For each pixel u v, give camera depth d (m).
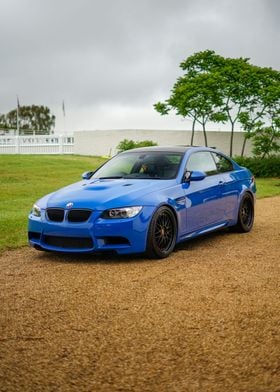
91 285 5.57
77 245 6.77
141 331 4.16
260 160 28.22
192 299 4.98
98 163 28.27
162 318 4.46
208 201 7.89
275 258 6.80
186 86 30.12
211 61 32.03
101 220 6.59
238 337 3.99
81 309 4.75
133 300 4.99
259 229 9.37
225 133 36.28
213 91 30.19
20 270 6.36
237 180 8.79
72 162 28.12
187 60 32.22
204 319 4.41
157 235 6.86
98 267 6.44
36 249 7.26
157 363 3.55
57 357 3.67
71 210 6.75
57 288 5.48
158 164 7.79
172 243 7.09
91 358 3.65
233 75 30.66
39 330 4.23
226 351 3.72
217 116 30.98
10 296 5.22
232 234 8.86
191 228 7.54
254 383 3.21
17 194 15.62
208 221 7.95
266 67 31.39
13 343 3.95
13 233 8.85
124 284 5.58
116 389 3.18
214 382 3.24
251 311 4.60
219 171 8.52
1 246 7.83
